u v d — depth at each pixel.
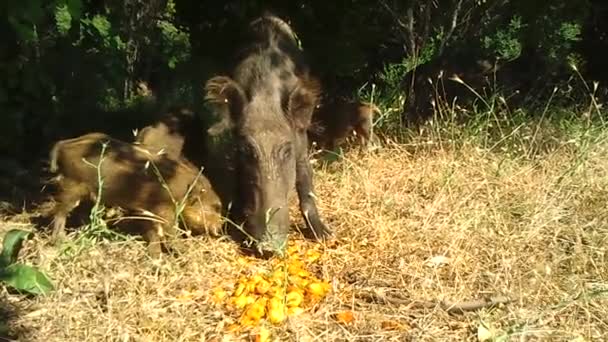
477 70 5.64
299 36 6.11
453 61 5.70
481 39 6.35
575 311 3.75
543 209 4.30
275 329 3.64
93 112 5.44
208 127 4.52
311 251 4.11
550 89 5.74
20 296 3.81
